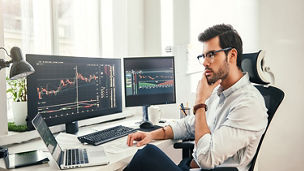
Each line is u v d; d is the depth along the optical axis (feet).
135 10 8.06
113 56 7.64
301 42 6.13
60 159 3.49
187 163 4.70
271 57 6.45
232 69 4.08
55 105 4.65
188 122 4.95
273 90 4.21
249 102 3.74
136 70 6.18
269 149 6.63
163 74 6.39
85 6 6.96
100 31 7.29
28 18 5.67
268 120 3.91
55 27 6.15
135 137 4.50
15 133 4.54
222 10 6.97
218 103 4.47
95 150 3.96
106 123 6.35
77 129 5.35
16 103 4.85
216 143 3.62
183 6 7.57
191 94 7.46
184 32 7.58
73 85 4.98
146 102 6.28
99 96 5.57
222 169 3.55
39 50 5.91
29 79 4.24
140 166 3.44
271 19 6.40
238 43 4.03
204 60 4.13
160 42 8.04
